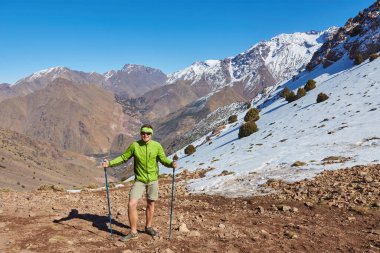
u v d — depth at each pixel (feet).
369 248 26.55
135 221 26.30
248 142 148.05
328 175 59.67
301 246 26.66
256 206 45.93
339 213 39.19
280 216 38.45
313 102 182.19
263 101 344.90
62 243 24.45
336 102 155.33
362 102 136.46
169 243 25.58
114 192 67.77
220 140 202.90
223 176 76.59
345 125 108.58
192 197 58.34
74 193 61.57
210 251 24.30
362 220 35.76
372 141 82.28
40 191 63.62
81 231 28.09
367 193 45.03
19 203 41.39
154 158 26.76
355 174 57.11
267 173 71.72
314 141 98.84
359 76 188.65
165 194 63.41
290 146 101.91
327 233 30.68
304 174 63.72
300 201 46.32
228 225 32.35
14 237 25.53
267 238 28.17
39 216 33.22
